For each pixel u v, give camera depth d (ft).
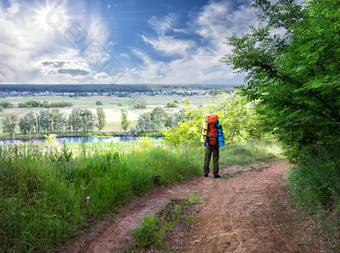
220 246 8.80
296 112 10.61
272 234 9.16
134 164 18.51
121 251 8.93
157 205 14.05
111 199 12.85
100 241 9.55
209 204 14.37
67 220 9.98
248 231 9.68
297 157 15.52
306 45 9.06
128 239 9.85
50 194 10.92
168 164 22.24
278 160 30.19
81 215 10.79
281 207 11.89
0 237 7.73
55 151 16.08
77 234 9.61
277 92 10.02
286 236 8.89
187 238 10.19
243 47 10.37
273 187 15.76
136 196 15.15
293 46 11.12
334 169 11.05
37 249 8.14
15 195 9.86
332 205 10.09
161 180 18.53
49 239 8.60
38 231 8.73
